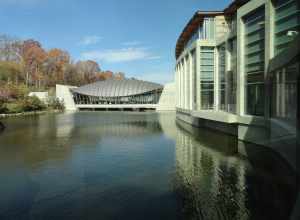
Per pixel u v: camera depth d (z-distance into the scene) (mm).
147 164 14172
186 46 36594
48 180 11750
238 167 12781
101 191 10344
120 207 8867
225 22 26250
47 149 18578
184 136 23609
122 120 42812
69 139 23047
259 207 8484
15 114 55219
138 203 9148
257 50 17156
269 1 15391
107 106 79250
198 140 21000
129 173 12625
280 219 7648
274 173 11656
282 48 14766
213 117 21516
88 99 80875
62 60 100312
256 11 17172
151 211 8508
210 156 15344
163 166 13688
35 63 92250
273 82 15617
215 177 11555
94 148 18859
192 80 30812
